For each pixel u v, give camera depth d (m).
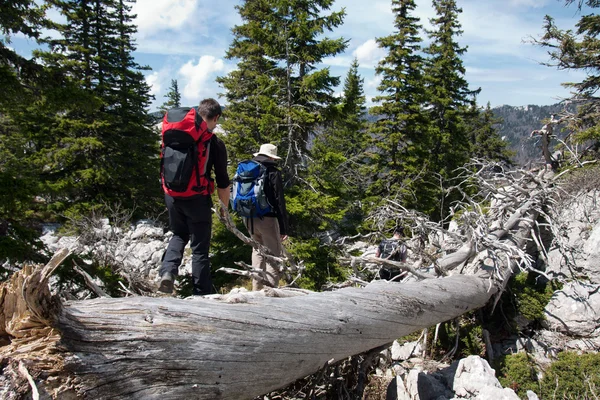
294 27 12.83
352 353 3.99
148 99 27.53
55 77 8.80
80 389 2.21
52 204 19.88
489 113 33.75
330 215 12.99
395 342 7.36
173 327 2.64
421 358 6.92
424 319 4.95
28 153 21.00
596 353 6.41
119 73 22.09
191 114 3.72
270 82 13.26
